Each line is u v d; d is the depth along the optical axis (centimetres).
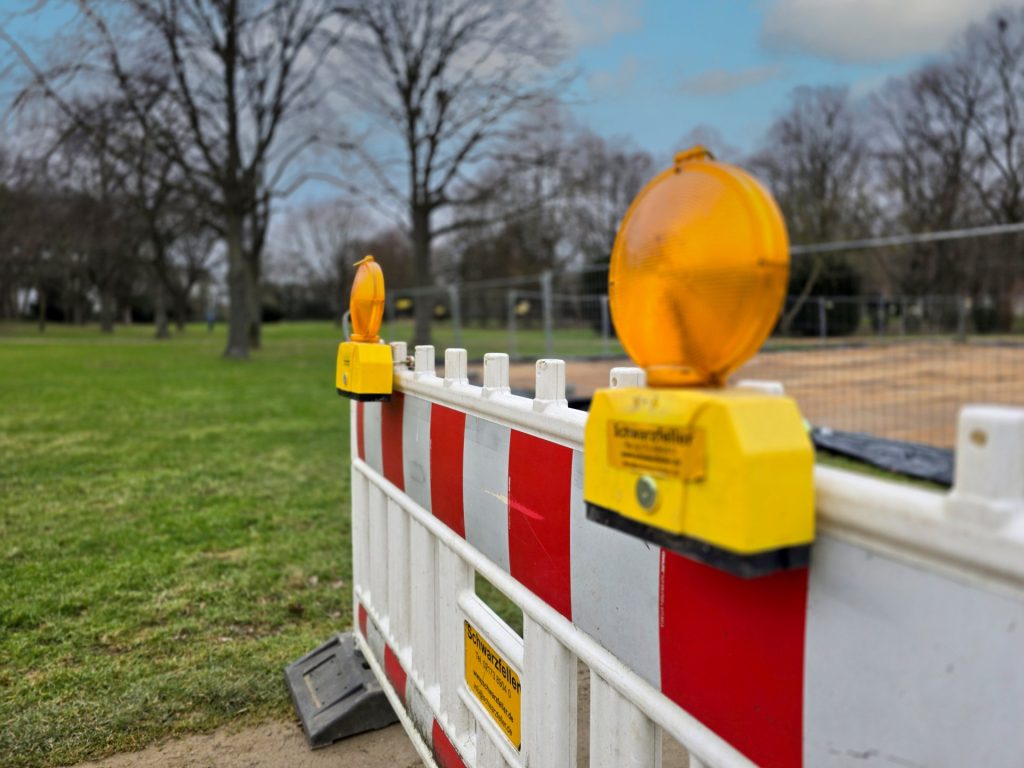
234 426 828
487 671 164
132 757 217
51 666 266
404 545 213
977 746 60
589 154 2889
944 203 2927
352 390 209
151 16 1814
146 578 349
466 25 2366
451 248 5034
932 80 3000
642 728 108
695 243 78
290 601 326
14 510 466
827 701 74
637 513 80
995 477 58
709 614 91
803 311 2255
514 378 1387
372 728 232
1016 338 2305
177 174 2369
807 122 3350
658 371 84
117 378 1420
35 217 2261
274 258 6700
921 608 64
